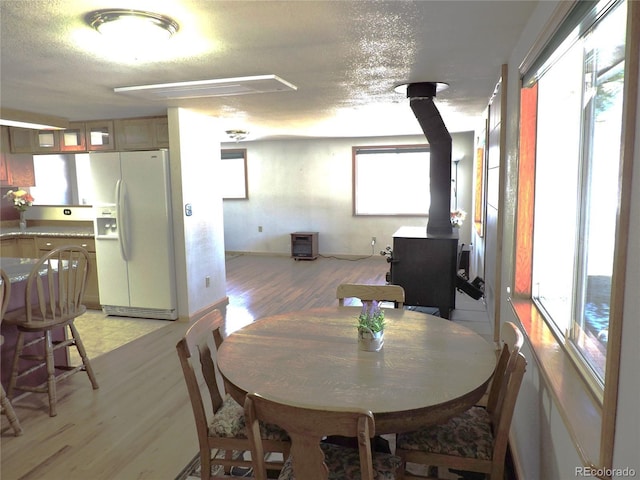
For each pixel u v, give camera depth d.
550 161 2.37
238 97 3.82
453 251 3.98
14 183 5.50
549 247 2.37
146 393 3.06
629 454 0.89
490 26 2.21
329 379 1.61
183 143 4.53
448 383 1.57
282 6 1.89
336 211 8.30
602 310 1.51
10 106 4.15
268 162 8.54
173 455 2.37
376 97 3.99
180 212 4.57
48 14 1.92
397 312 2.40
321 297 5.59
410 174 7.89
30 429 2.62
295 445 1.33
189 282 4.70
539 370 1.71
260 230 8.74
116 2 1.82
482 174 5.38
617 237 0.94
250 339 2.01
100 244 4.80
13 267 3.26
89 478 2.18
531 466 1.88
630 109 0.90
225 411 1.92
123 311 4.86
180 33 2.20
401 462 1.67
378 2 1.87
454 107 4.73
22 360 3.06
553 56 1.76
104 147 5.02
